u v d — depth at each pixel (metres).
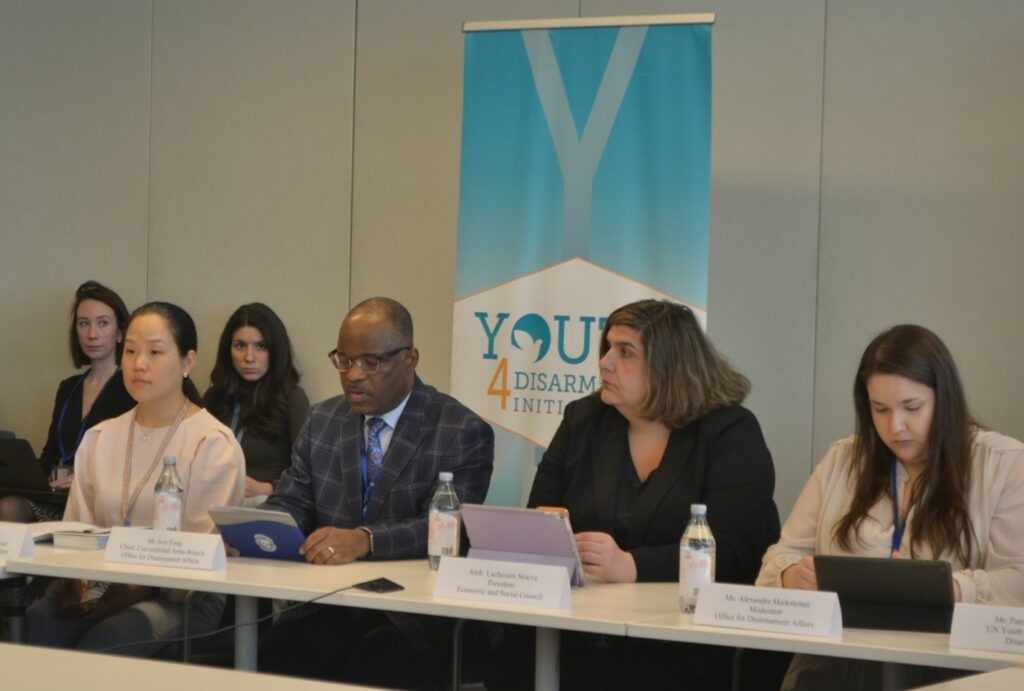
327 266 5.78
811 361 4.97
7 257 6.39
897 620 2.64
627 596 2.94
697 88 4.59
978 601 2.72
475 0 5.51
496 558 3.05
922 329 2.97
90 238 6.23
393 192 5.66
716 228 5.12
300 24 5.83
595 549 3.14
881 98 4.87
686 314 3.46
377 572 3.17
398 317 3.63
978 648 2.46
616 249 4.66
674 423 3.38
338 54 5.76
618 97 4.66
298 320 5.82
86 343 5.76
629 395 3.36
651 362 3.34
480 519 3.04
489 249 4.81
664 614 2.71
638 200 4.65
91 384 5.80
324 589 2.89
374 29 5.70
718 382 3.43
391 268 5.67
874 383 2.94
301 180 5.83
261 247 5.90
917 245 4.81
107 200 6.20
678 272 4.60
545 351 4.74
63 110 6.28
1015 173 4.68
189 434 3.81
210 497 3.76
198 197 6.03
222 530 3.38
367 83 5.71
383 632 3.49
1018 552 2.82
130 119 6.16
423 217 5.61
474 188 4.82
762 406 5.04
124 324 5.82
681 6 5.15
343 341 3.60
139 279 6.13
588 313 4.69
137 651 3.44
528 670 3.41
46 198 6.31
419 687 3.46
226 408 5.55
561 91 4.73
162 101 6.10
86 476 3.89
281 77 5.87
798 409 4.99
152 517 3.76
